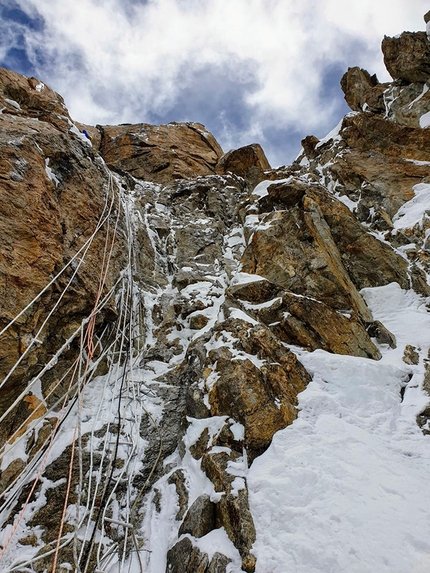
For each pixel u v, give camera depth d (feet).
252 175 45.83
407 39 47.60
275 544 9.07
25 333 12.53
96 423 14.16
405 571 7.93
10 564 9.38
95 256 18.43
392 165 35.86
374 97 50.03
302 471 10.75
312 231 22.71
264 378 14.03
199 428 13.30
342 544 8.68
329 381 15.16
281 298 18.83
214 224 32.60
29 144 16.25
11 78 26.53
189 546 9.69
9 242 13.02
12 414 12.46
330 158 41.81
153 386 16.80
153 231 30.22
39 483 11.64
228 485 10.72
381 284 23.45
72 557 9.80
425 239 26.23
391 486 10.15
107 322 18.12
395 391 15.10
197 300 22.59
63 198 17.88
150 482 12.44
